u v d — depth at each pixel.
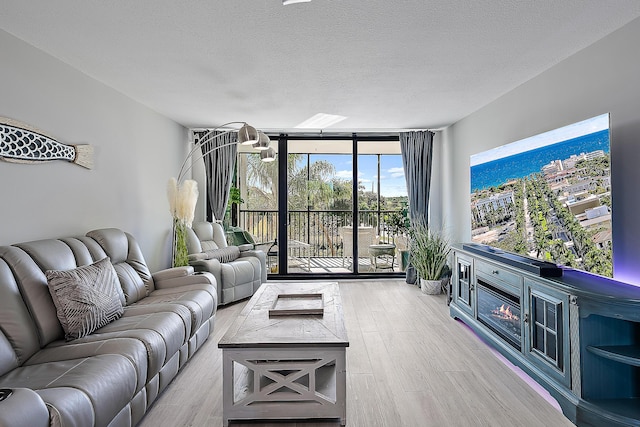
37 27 2.27
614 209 2.41
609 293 1.97
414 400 2.27
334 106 4.10
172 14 2.11
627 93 2.29
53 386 1.54
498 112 3.81
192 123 4.98
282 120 4.78
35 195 2.56
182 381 2.51
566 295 2.15
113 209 3.50
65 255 2.42
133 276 2.99
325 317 2.38
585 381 2.05
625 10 2.10
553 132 2.69
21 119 2.44
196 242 4.55
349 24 2.23
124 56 2.71
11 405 1.20
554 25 2.27
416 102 3.97
